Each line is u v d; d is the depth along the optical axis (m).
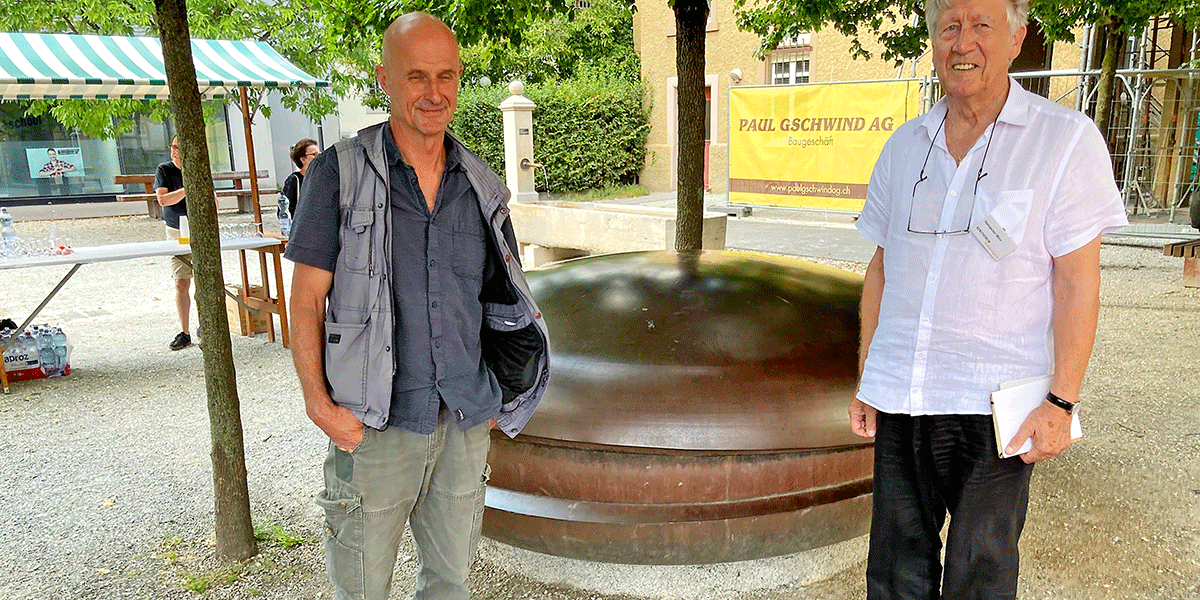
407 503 2.15
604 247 7.88
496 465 2.73
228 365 2.94
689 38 4.44
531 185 11.85
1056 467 3.76
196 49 6.57
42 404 5.03
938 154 1.91
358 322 1.94
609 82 19.89
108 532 3.39
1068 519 3.29
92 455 4.23
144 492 3.78
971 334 1.88
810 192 12.03
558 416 2.58
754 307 2.91
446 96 1.94
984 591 1.98
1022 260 1.82
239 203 14.08
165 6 2.56
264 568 3.03
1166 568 2.94
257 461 4.10
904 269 1.96
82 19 11.15
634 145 19.36
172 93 2.64
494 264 2.18
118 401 5.07
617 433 2.52
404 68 1.89
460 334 2.07
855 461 2.71
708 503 2.58
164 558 3.15
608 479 2.59
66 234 13.12
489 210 2.08
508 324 2.21
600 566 2.87
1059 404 1.81
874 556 2.16
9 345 5.39
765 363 2.64
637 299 3.00
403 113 1.94
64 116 11.35
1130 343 5.76
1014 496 1.94
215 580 2.95
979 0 1.74
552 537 2.60
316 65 13.22
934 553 2.11
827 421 2.54
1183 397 4.66
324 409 1.96
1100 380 4.99
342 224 1.93
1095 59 11.81
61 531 3.41
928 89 10.65
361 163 1.95
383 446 2.05
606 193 18.28
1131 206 10.67
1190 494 3.49
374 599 2.18
